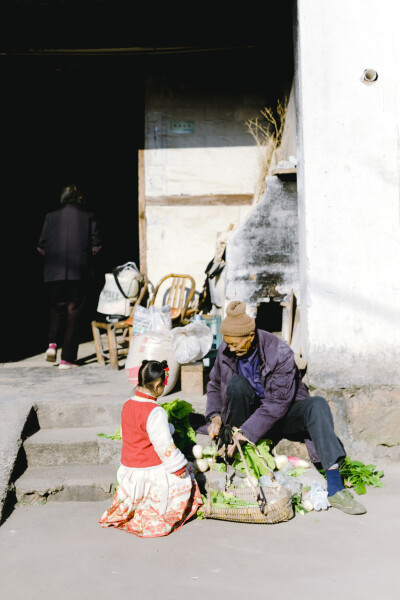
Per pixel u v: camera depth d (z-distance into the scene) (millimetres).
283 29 6141
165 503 3379
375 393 4449
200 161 6969
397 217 4395
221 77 6930
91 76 7320
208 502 3461
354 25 4363
